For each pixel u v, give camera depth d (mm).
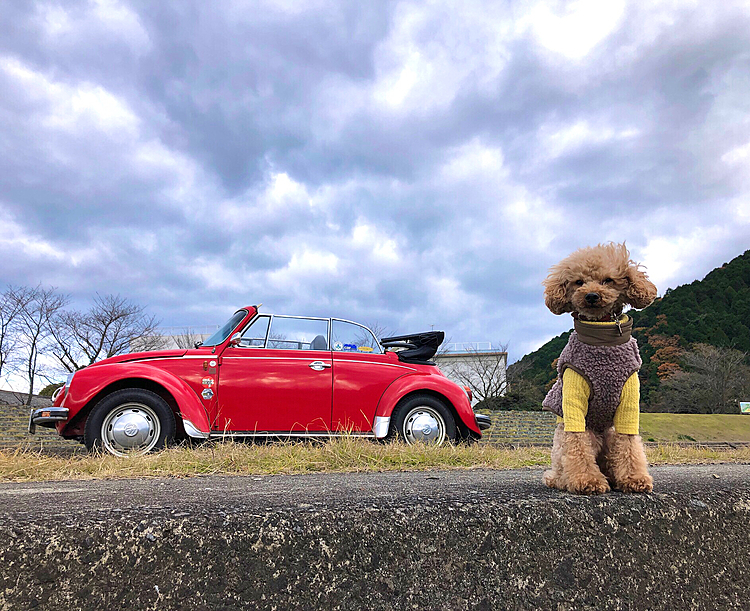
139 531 1118
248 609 1133
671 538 1593
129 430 4652
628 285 2053
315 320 5691
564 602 1403
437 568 1286
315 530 1209
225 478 2824
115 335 21328
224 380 5094
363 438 4883
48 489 2086
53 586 1065
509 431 14297
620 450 1850
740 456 5973
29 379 20250
